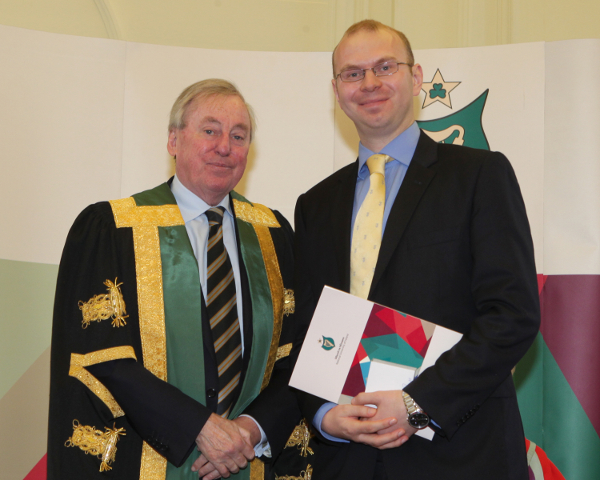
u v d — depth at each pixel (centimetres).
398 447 179
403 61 207
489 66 320
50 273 308
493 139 314
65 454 209
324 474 191
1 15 396
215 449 201
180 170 242
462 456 172
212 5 428
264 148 336
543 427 295
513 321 167
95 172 320
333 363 181
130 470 212
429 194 191
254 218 260
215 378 221
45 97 317
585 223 300
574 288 297
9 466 295
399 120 205
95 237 227
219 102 237
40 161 313
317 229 214
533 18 423
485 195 182
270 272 246
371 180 203
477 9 429
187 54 338
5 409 296
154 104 332
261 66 340
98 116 324
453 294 182
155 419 203
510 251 175
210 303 229
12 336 300
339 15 432
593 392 292
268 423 220
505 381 183
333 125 336
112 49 330
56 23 406
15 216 305
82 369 212
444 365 168
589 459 289
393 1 434
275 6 432
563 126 308
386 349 178
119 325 214
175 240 231
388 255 187
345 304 184
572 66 310
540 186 306
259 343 231
